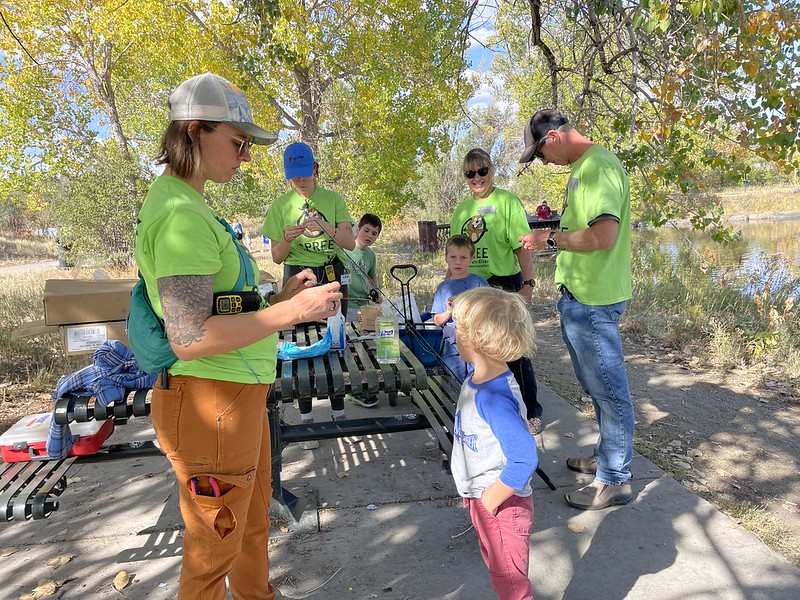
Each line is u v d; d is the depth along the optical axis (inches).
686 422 165.6
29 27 514.6
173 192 65.0
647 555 103.0
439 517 117.0
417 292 380.5
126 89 668.7
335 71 449.1
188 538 70.5
